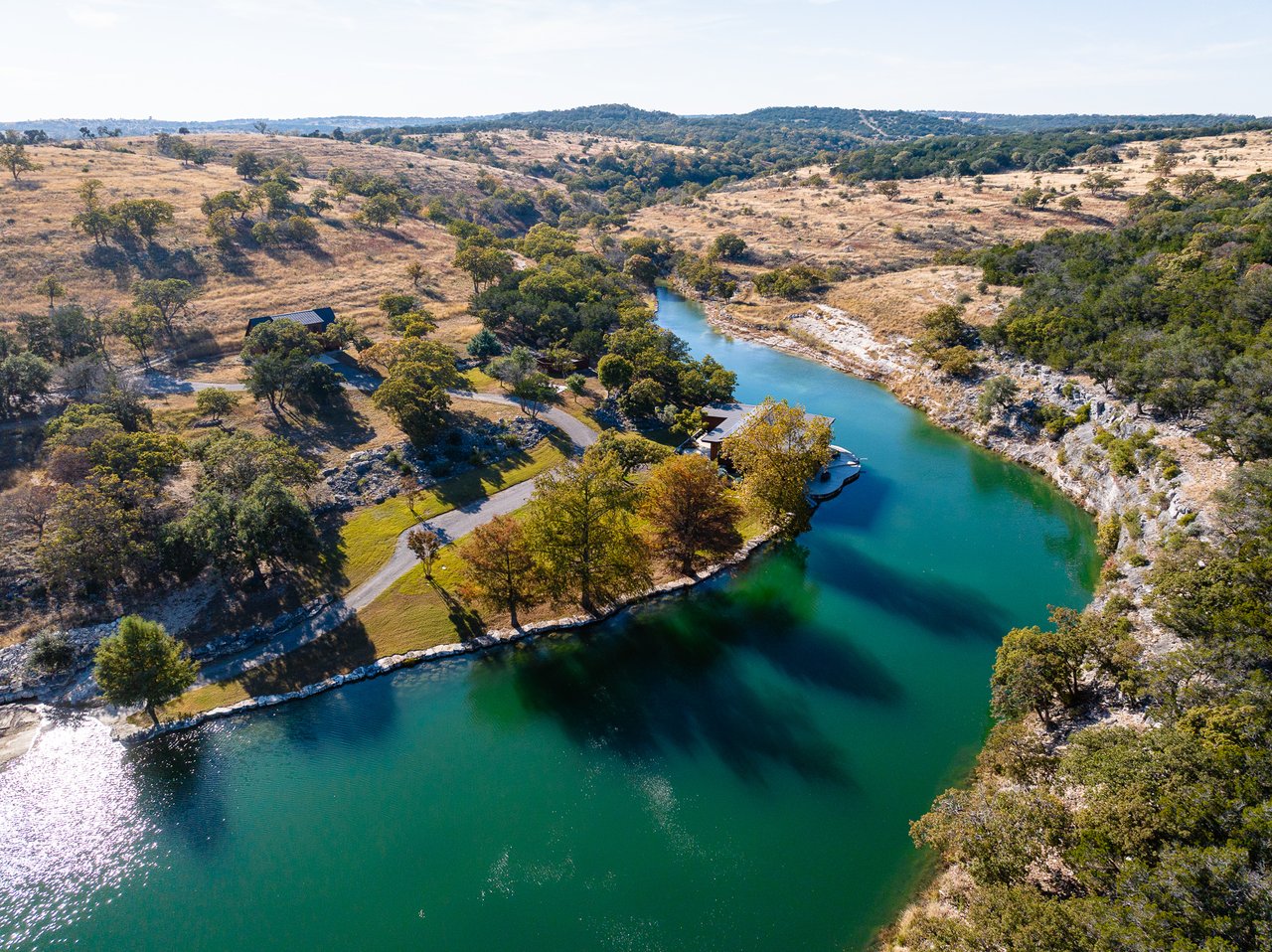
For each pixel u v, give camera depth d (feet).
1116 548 249.14
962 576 252.01
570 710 195.72
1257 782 108.47
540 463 331.57
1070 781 138.72
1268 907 84.48
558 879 146.61
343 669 209.87
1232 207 485.15
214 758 181.78
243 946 136.56
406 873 149.48
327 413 358.84
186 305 458.50
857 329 510.17
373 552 260.83
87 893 148.66
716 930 134.82
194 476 282.56
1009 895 104.88
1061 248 488.02
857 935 132.67
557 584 217.15
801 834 155.43
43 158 645.51
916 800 163.43
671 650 218.59
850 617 232.32
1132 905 91.61
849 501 305.73
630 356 424.87
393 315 480.23
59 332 358.43
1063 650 166.50
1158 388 274.57
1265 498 183.42
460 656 216.13
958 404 384.47
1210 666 140.36
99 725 192.24
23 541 240.94
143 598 230.48
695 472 241.96
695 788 168.45
